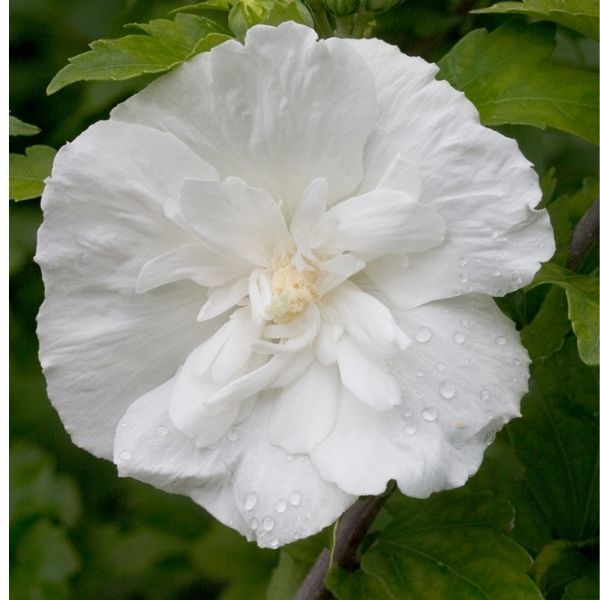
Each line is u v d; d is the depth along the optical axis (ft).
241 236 1.37
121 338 1.38
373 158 1.36
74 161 1.35
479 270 1.34
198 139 1.37
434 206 1.34
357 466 1.34
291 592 1.66
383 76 1.36
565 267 1.56
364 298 1.37
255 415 1.38
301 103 1.35
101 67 1.44
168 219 1.36
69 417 1.39
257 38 1.34
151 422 1.38
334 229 1.35
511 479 1.64
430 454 1.33
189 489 1.37
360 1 1.50
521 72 1.53
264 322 1.37
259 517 1.35
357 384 1.35
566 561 1.57
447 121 1.34
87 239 1.36
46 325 1.37
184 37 1.49
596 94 1.52
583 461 1.61
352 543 1.54
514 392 1.35
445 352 1.35
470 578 1.49
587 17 1.50
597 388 1.60
